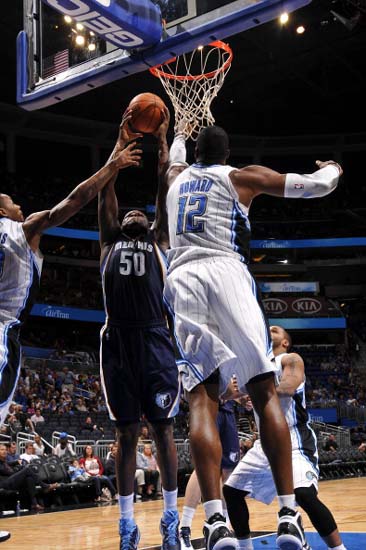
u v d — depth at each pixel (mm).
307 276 32562
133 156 3717
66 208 3607
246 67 25016
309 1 3775
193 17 4238
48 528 6219
